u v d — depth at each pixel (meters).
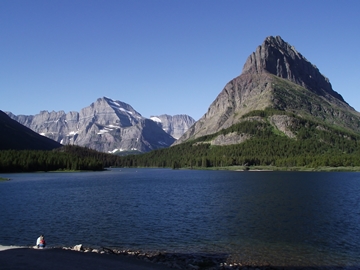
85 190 136.12
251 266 43.09
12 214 77.88
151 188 144.75
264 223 67.56
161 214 77.81
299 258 46.28
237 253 48.47
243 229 62.53
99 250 48.47
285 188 138.75
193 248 50.84
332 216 74.69
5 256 41.47
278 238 56.34
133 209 85.31
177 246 51.94
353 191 125.44
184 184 166.38
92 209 85.44
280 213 78.38
